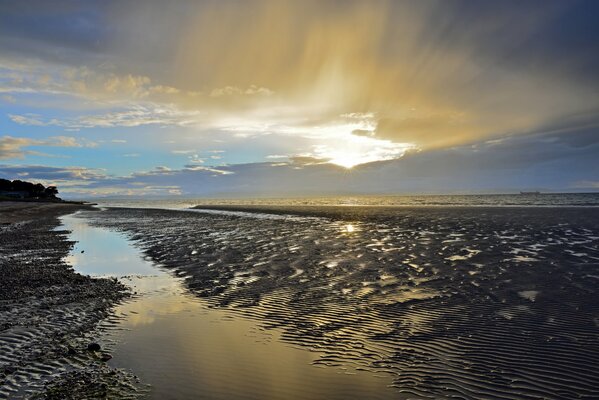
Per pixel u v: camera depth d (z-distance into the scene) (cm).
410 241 2311
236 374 740
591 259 1617
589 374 689
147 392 673
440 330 916
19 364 779
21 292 1340
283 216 5006
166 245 2462
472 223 3294
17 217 5325
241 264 1778
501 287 1245
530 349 795
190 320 1052
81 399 646
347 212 5506
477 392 651
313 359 800
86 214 6334
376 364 768
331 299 1195
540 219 3541
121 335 945
